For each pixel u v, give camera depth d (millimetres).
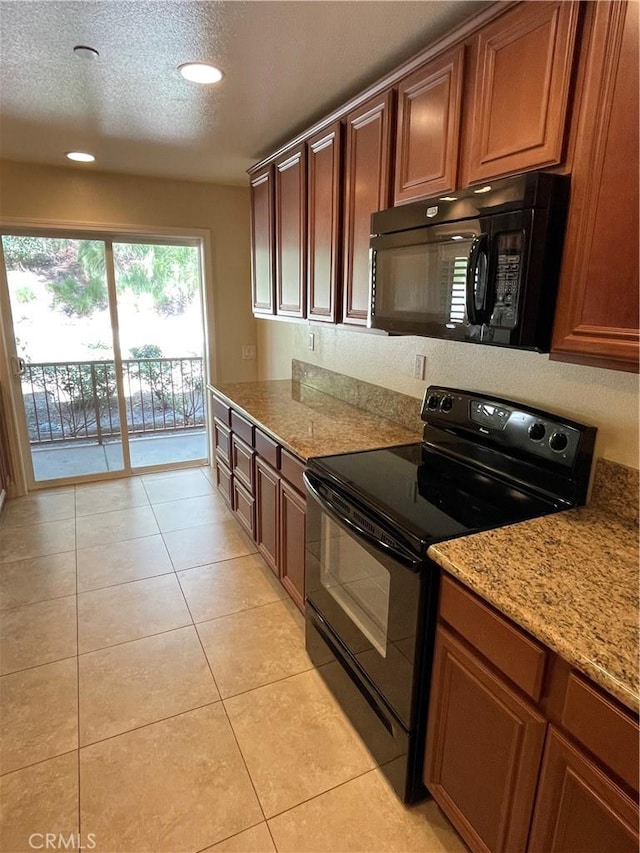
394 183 1812
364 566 1603
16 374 3674
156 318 4121
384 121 1813
